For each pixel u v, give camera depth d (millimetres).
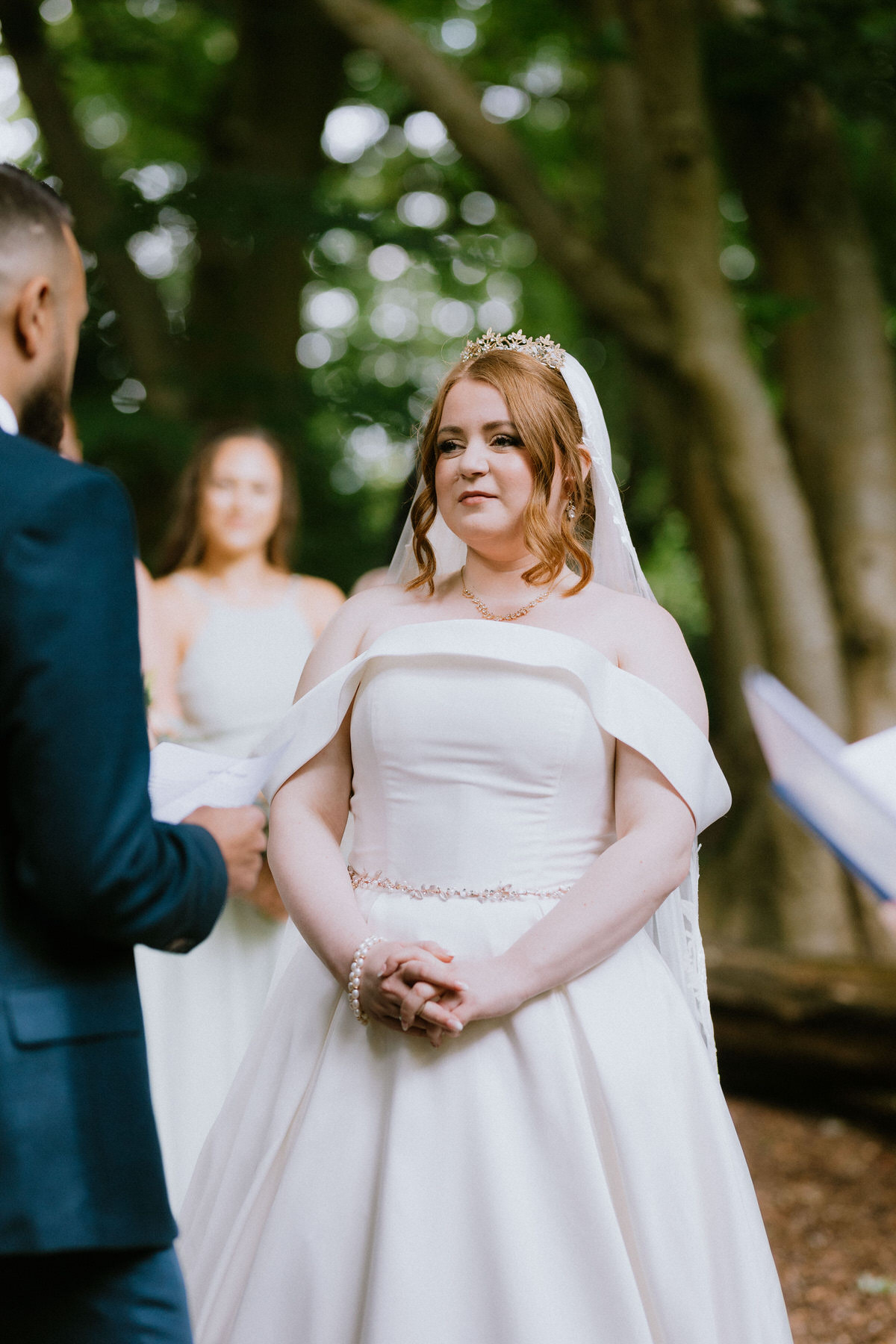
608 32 7711
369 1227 1991
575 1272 1930
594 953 2020
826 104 8023
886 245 9656
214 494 3982
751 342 8406
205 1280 2100
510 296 13742
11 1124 1470
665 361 7570
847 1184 4723
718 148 8547
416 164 11953
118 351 9688
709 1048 2270
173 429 8609
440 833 2131
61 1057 1507
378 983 1996
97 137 13227
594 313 7766
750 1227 2057
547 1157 1972
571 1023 2051
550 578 2232
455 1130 1982
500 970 1990
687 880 2289
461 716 2123
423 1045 2043
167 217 9086
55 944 1532
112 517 1545
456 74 8070
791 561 7535
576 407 2297
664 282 7488
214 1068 3504
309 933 2094
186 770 2057
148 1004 3494
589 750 2129
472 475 2199
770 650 7652
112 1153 1525
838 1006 5457
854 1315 3508
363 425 10242
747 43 7273
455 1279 1914
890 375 8164
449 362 2686
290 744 2254
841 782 1764
